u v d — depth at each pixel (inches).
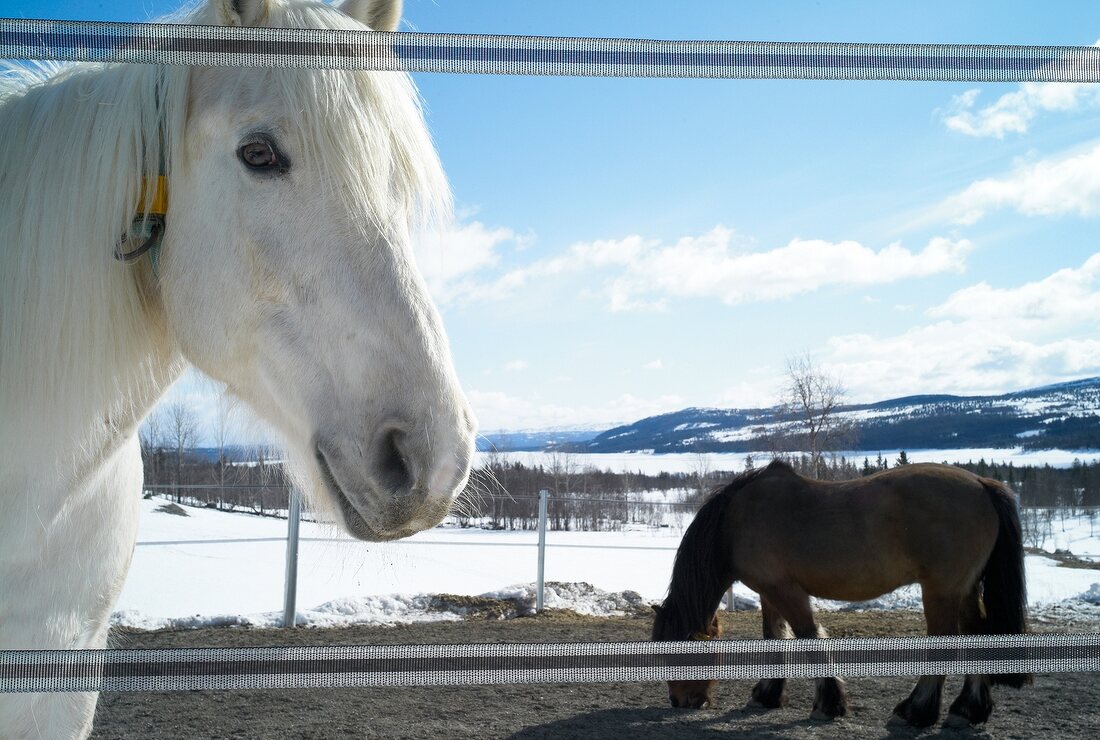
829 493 160.1
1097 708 157.0
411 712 149.2
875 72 51.6
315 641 199.3
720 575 167.3
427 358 42.3
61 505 47.1
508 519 541.0
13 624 46.0
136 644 192.5
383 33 46.2
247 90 44.7
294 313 44.0
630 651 54.9
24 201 45.4
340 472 42.0
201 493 471.5
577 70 48.8
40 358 44.6
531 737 134.5
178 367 55.9
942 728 143.7
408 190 48.5
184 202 46.6
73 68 50.2
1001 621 145.9
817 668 59.2
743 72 50.5
